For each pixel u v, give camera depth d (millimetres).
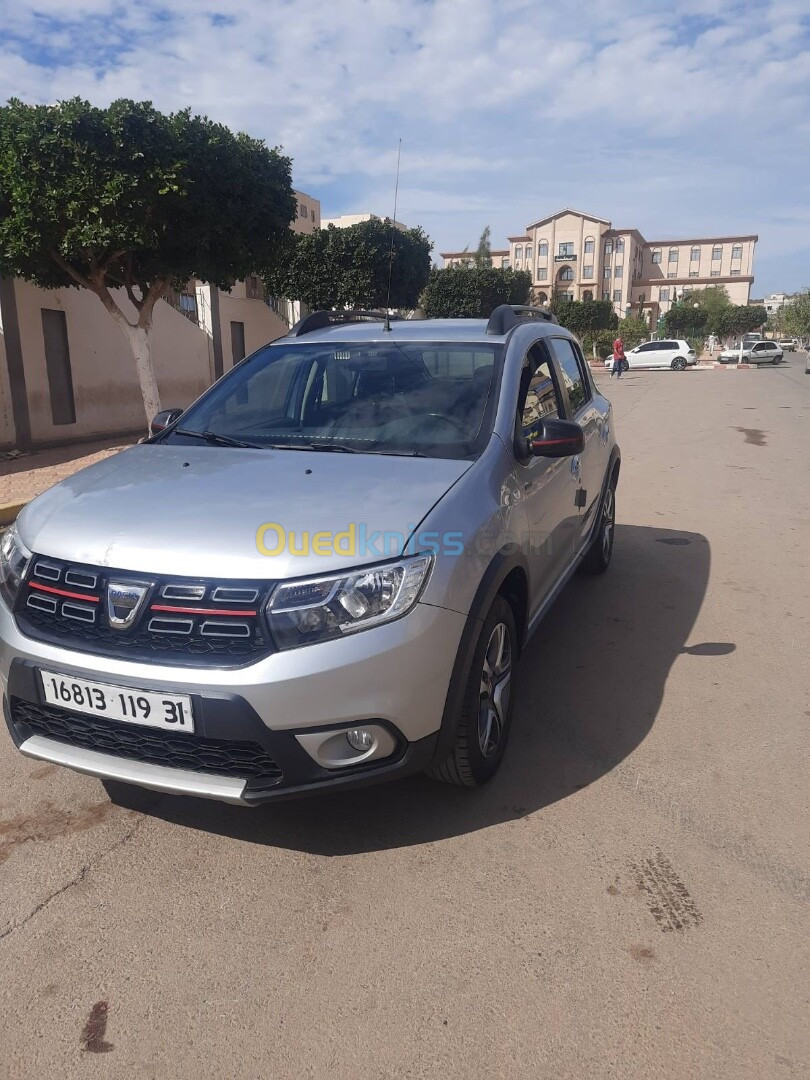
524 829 2809
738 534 6840
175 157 10164
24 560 2641
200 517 2549
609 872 2580
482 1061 1922
